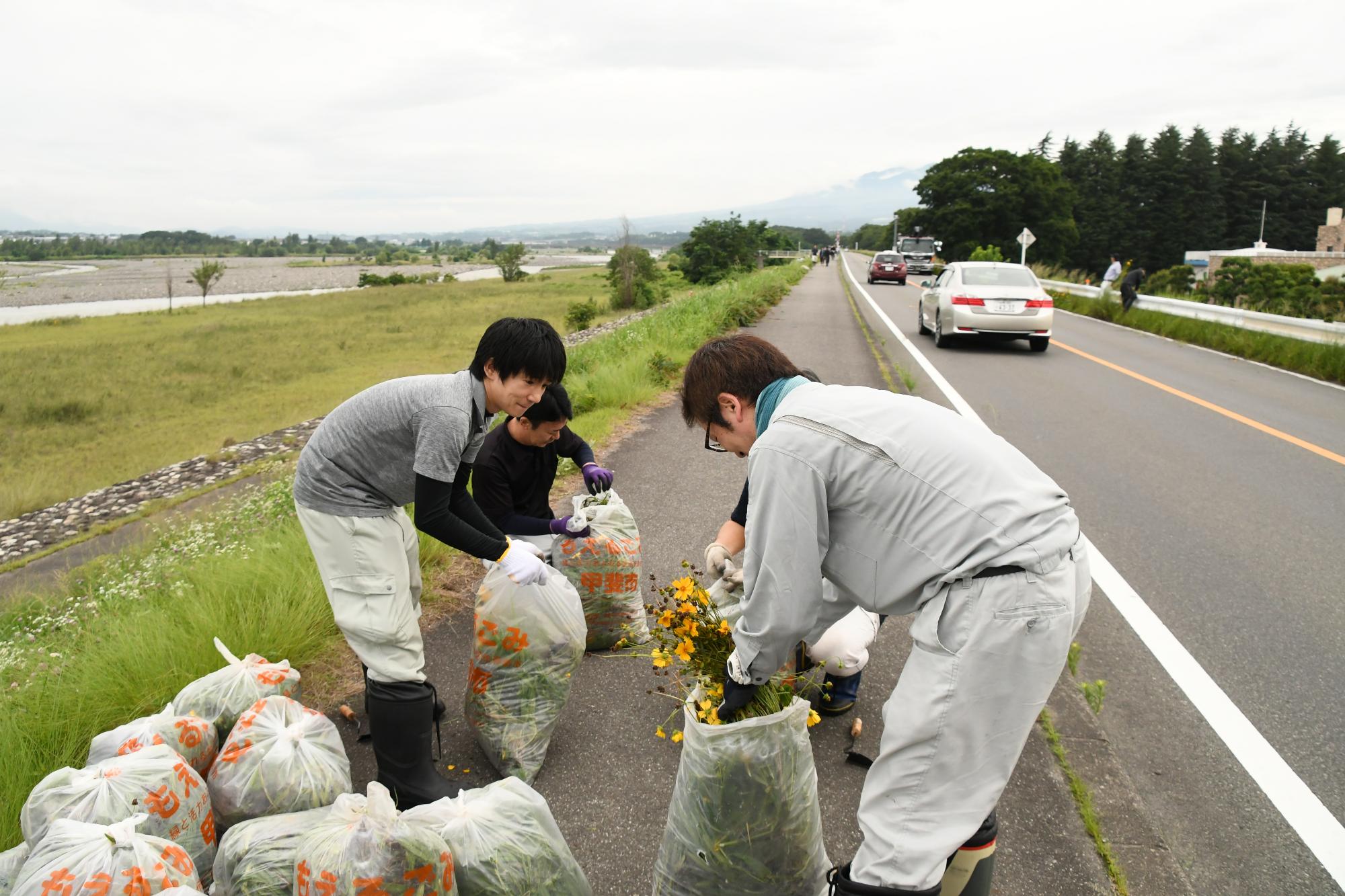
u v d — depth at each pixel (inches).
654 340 552.1
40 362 1047.0
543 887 85.7
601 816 109.1
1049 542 73.7
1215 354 619.2
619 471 266.7
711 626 95.0
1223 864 107.4
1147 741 134.6
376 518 104.0
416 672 106.6
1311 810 118.2
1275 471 296.0
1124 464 302.8
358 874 74.9
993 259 1331.2
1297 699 147.8
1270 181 3304.6
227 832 87.2
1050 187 2623.0
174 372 965.8
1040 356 589.0
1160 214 3120.1
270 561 173.0
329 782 96.9
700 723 87.0
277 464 448.1
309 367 985.5
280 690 112.2
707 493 244.2
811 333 655.1
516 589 116.6
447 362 1015.0
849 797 113.0
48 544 388.8
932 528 75.3
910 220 3075.8
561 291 2337.6
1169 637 170.6
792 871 88.6
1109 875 101.0
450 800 88.7
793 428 78.4
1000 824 109.4
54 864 72.3
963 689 73.9
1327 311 754.8
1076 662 151.9
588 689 139.8
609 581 147.2
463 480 110.5
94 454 613.0
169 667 134.3
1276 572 204.8
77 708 121.8
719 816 86.0
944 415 80.2
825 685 131.4
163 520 386.3
